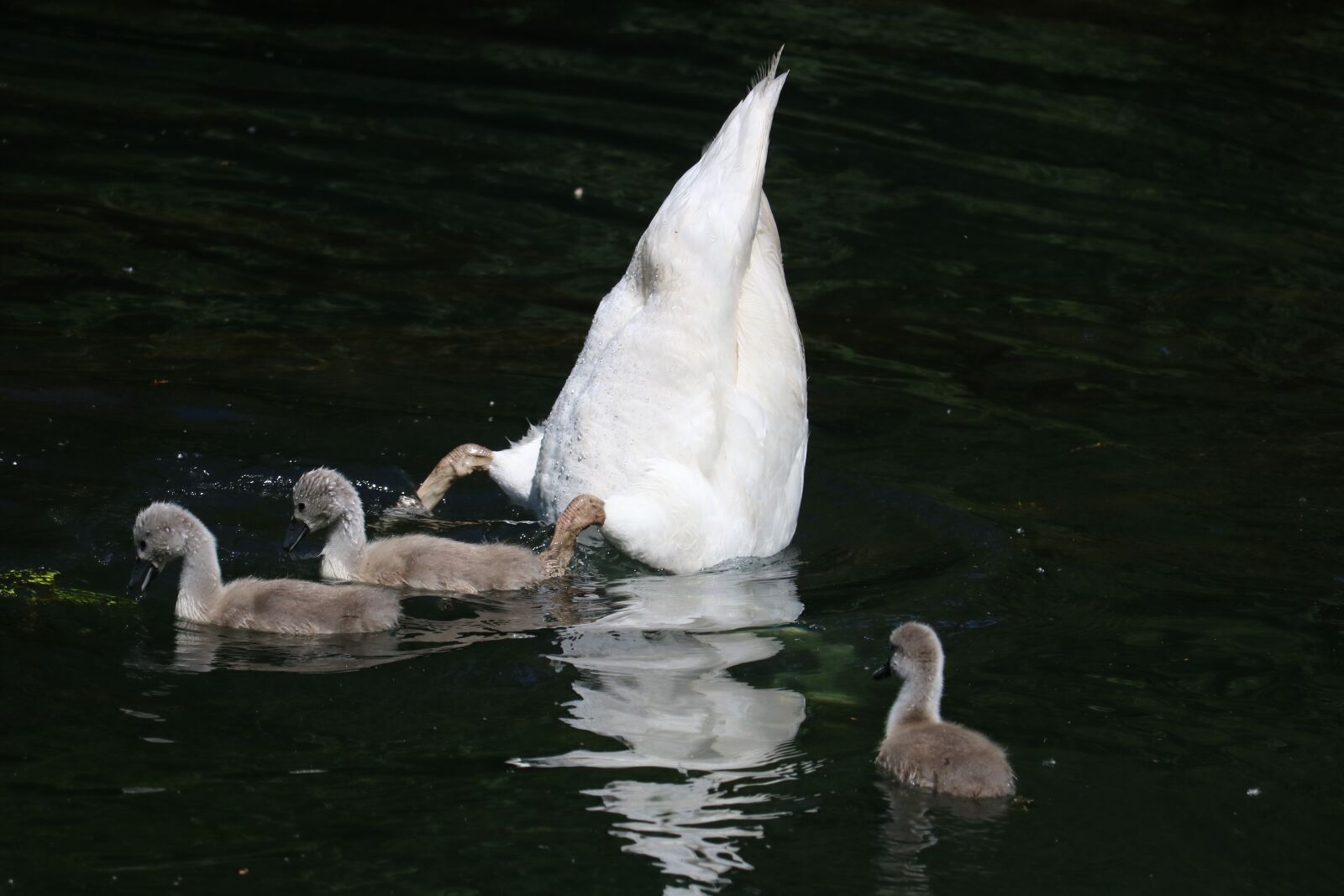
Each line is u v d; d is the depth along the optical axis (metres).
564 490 11.41
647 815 7.99
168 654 9.61
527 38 23.73
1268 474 13.09
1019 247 17.89
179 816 7.81
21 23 22.73
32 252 15.95
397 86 21.39
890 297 16.61
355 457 12.64
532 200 18.27
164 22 23.34
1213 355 15.55
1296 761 8.78
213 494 11.87
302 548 11.39
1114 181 19.69
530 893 7.35
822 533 11.92
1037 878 7.65
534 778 8.30
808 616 10.51
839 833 7.94
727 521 11.26
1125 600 10.83
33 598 10.15
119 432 12.59
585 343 12.03
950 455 13.27
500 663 9.69
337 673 9.43
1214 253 17.92
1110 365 15.27
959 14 25.83
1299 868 7.79
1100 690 9.55
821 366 14.99
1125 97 22.34
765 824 8.00
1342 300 16.86
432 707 9.06
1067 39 24.78
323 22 23.86
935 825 8.02
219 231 16.89
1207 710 9.35
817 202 18.75
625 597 10.73
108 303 15.02
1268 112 22.03
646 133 20.22
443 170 18.88
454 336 15.04
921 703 9.02
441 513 12.17
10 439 12.25
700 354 11.27
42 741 8.46
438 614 10.40
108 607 10.17
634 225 17.81
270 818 7.84
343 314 15.30
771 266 12.43
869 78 22.64
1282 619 10.62
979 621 10.45
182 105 20.25
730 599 10.77
